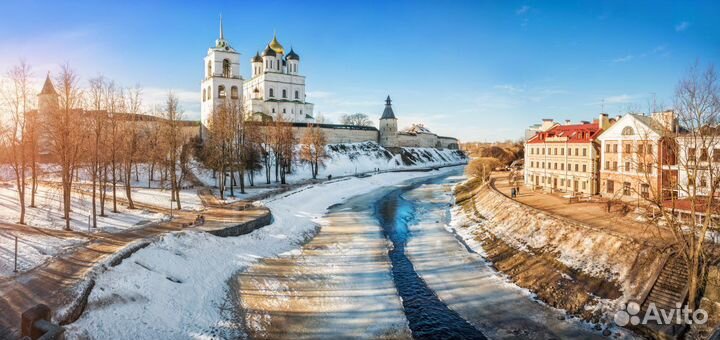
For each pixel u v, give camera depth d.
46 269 26.02
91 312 21.61
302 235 46.78
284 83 139.25
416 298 30.73
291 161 103.12
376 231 50.12
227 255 35.78
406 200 76.00
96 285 23.89
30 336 16.78
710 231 32.25
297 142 107.31
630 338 23.70
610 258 31.08
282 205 60.97
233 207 53.09
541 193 59.53
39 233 34.97
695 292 24.19
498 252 39.41
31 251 29.31
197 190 68.50
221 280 31.05
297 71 143.50
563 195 56.50
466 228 50.09
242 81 103.19
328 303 29.28
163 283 26.97
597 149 55.44
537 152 66.94
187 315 24.83
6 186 63.41
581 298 28.22
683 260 27.38
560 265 33.06
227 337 23.67
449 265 37.47
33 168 46.31
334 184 90.25
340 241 45.44
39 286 23.33
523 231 41.34
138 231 37.81
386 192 87.69
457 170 149.62
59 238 33.88
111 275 25.44
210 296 28.05
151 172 76.56
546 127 73.06
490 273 35.00
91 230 37.69
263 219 46.28
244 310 27.34
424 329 26.19
